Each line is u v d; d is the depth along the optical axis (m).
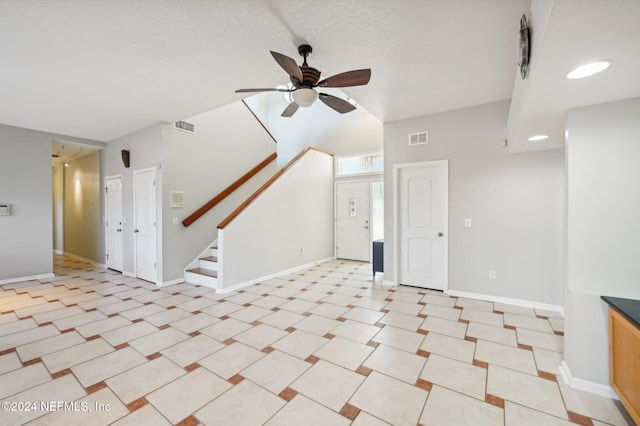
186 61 2.65
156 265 4.50
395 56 2.54
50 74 2.89
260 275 4.73
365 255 6.54
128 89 3.26
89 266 5.96
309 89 2.38
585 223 2.01
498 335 2.72
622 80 1.66
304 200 5.86
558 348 2.48
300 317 3.17
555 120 2.32
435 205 4.14
